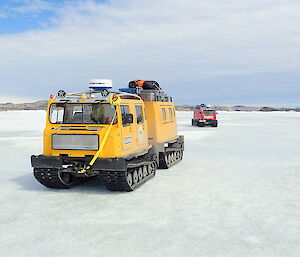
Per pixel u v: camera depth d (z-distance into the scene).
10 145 19.03
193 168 12.23
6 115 61.41
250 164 12.97
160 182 9.90
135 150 9.47
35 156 8.53
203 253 5.01
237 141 21.48
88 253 5.02
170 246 5.27
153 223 6.33
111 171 8.14
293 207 7.37
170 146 13.49
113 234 5.79
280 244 5.36
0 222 6.49
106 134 8.16
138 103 10.02
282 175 10.84
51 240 5.55
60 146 8.43
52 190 9.06
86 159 8.31
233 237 5.65
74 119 8.71
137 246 5.27
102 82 9.02
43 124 38.03
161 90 12.41
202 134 25.75
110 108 8.48
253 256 4.91
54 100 8.84
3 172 11.72
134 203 7.68
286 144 19.66
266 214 6.88
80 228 6.09
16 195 8.54
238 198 8.10
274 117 65.06
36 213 7.03
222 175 10.88
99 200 7.97
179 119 56.06
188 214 6.87
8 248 5.25
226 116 72.19
